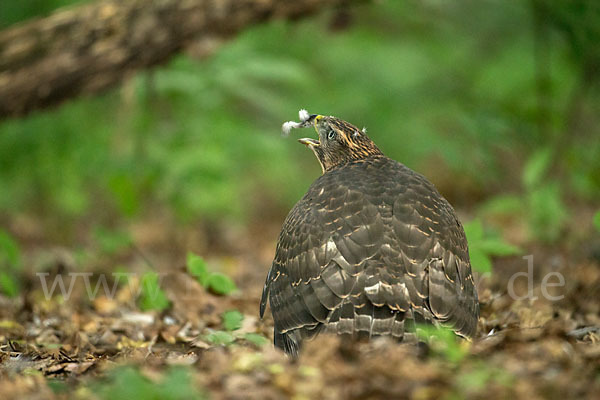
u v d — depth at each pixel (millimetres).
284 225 8539
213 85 17922
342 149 9555
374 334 7367
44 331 10328
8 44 13172
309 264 7902
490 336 8234
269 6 12992
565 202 18359
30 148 18406
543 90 19000
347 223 7953
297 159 23250
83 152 18344
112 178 16250
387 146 21031
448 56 22422
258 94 18703
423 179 8609
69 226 20609
